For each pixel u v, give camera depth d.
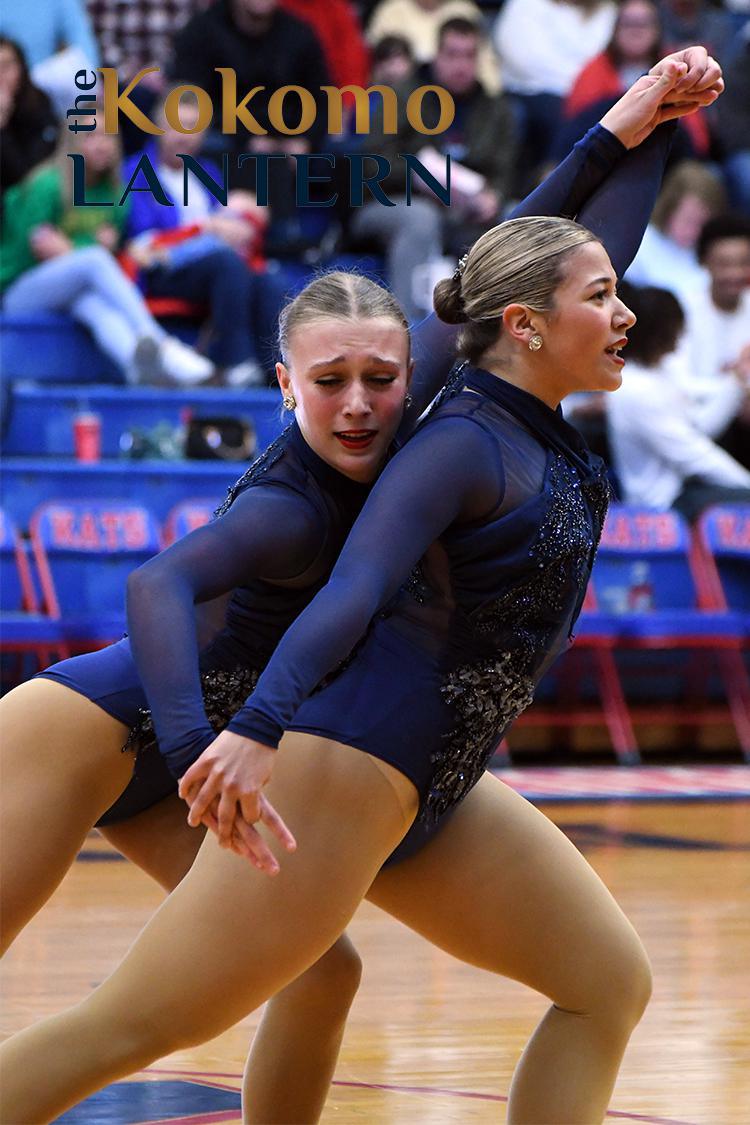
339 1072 8.08
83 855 14.91
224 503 6.02
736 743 21.84
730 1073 8.09
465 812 5.95
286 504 5.69
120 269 22.59
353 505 5.87
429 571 5.70
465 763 5.73
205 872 5.42
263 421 21.81
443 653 5.68
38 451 21.58
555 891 5.91
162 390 21.81
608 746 21.30
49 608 18.75
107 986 5.42
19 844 5.83
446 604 5.69
